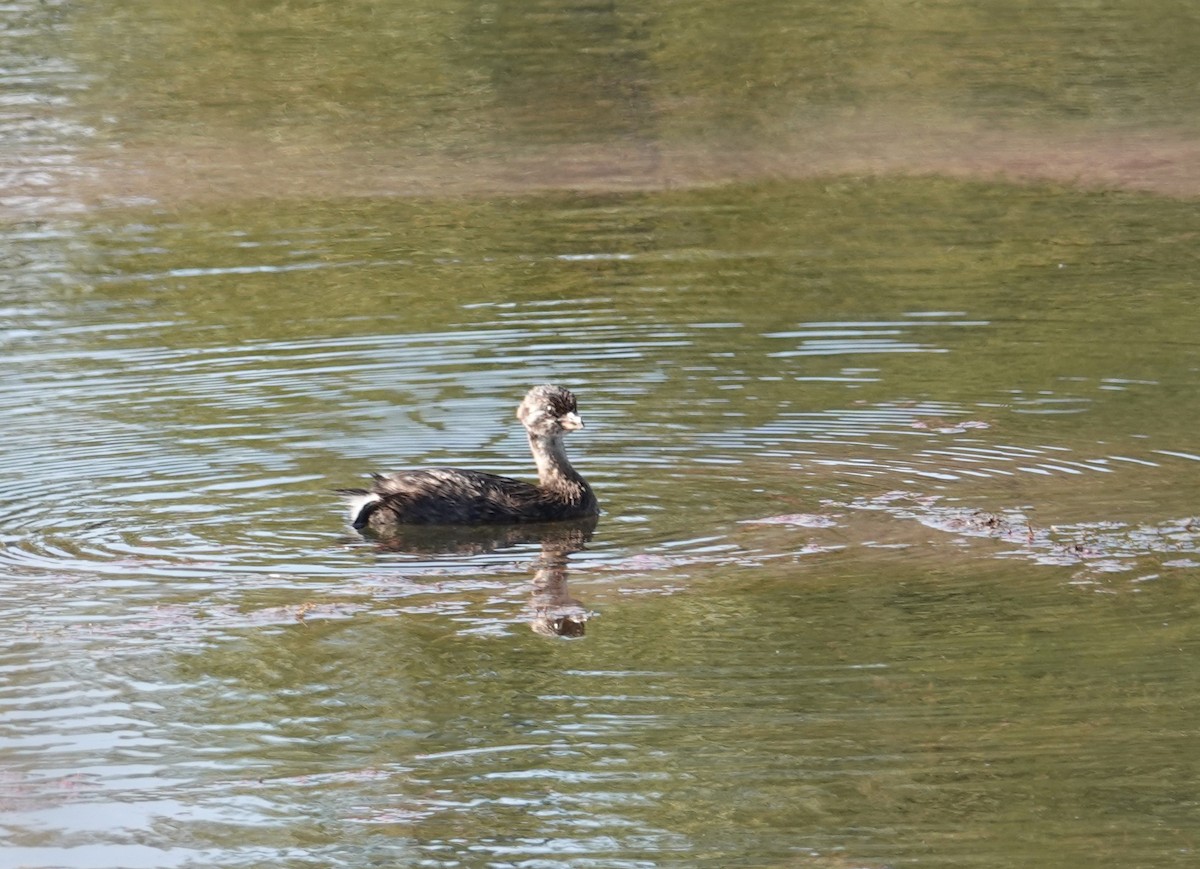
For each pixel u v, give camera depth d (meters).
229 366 20.64
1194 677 11.79
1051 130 33.81
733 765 10.75
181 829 10.16
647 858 9.73
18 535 14.85
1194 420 17.66
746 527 14.94
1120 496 15.44
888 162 32.25
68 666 12.35
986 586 13.45
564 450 16.27
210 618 13.16
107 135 34.81
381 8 44.44
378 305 23.59
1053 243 26.20
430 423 18.23
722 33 41.62
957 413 18.11
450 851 9.84
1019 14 42.94
